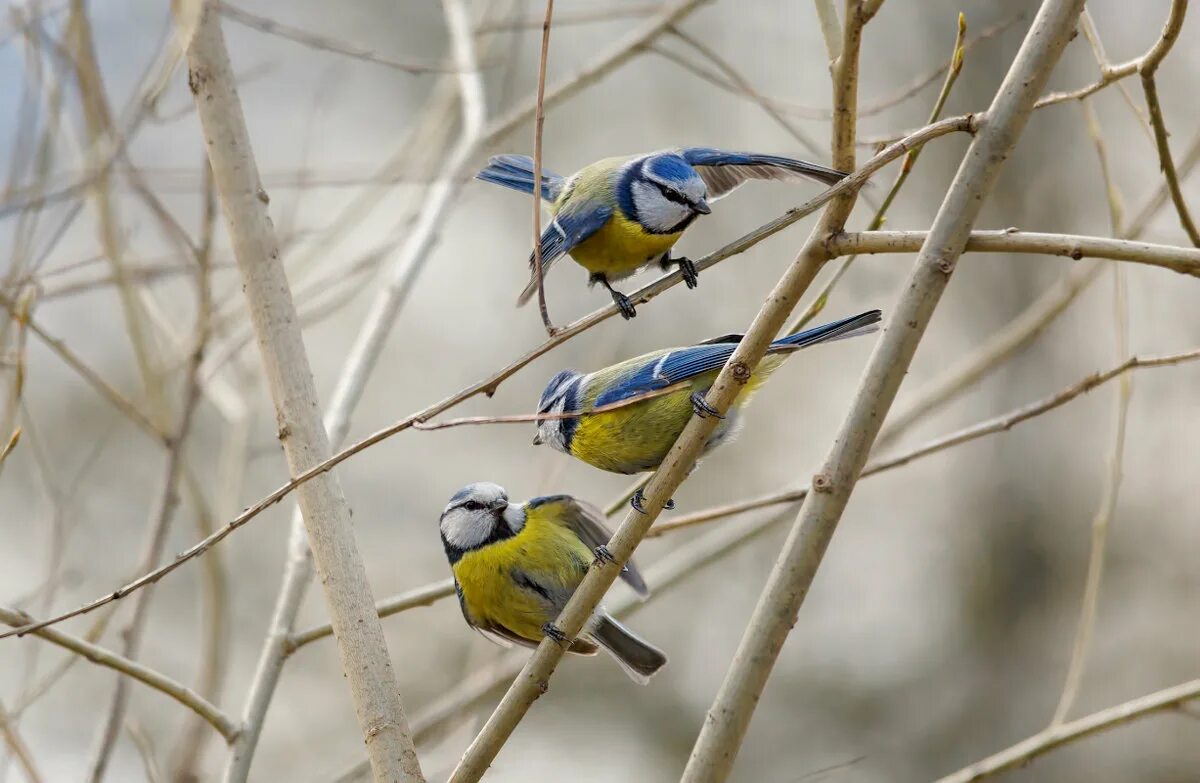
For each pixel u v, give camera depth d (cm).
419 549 1669
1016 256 1675
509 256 1770
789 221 508
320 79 1445
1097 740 1547
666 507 540
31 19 754
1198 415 1595
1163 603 1591
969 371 948
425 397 1731
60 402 1466
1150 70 541
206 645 812
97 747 676
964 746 1605
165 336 1034
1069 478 1664
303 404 559
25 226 732
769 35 1747
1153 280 1605
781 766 1608
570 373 700
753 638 475
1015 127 476
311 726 1520
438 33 1761
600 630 758
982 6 1711
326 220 1523
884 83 1723
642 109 1777
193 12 562
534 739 1542
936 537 1730
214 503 1447
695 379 649
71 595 919
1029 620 1644
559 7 1752
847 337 640
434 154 951
